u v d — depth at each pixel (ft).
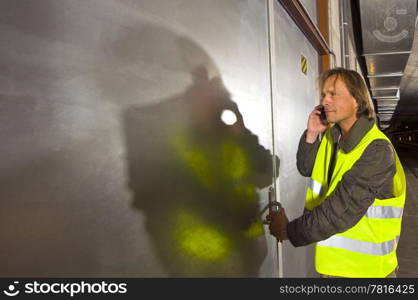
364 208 3.05
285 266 6.23
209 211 3.53
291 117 7.35
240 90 4.44
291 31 7.55
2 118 1.59
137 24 2.53
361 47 22.41
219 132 3.80
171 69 2.94
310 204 4.13
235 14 4.37
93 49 2.12
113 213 2.25
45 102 1.79
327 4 11.09
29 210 1.69
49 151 1.81
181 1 3.14
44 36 1.80
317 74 10.84
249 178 4.62
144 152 2.57
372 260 3.49
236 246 4.15
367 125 3.32
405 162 62.28
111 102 2.26
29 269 1.69
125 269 2.33
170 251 2.86
